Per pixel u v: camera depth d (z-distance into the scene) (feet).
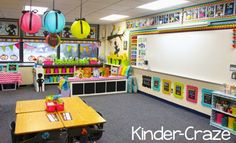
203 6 15.34
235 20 13.17
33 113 9.05
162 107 17.93
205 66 15.30
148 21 21.44
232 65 13.39
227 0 13.61
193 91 16.53
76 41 29.30
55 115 8.84
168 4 16.02
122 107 17.54
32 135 8.07
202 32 15.42
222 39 13.99
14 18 25.45
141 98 20.92
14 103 17.87
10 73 23.02
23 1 15.55
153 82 21.17
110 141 11.27
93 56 30.73
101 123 8.43
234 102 13.29
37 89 22.65
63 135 7.91
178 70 17.80
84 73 21.72
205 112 15.51
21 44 26.43
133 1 15.07
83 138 8.34
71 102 10.93
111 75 24.47
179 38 17.53
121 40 26.63
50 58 26.99
